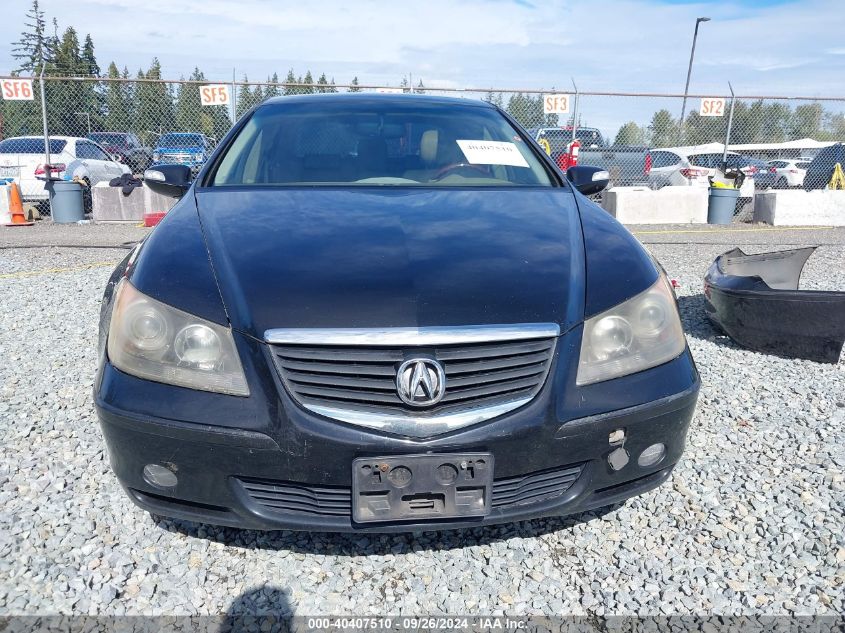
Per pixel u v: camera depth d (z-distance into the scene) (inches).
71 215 507.5
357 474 82.3
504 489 86.5
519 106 549.0
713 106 566.9
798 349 180.1
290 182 126.0
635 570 96.0
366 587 92.1
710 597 90.6
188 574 93.7
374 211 108.8
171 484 86.7
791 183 831.7
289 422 82.1
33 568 93.4
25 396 150.1
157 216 463.8
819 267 321.4
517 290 89.3
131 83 551.2
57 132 625.6
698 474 120.2
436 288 87.9
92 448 127.0
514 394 85.3
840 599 89.7
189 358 84.7
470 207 112.3
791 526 105.0
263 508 86.4
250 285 88.3
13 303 236.1
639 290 93.7
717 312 193.9
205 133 633.0
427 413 82.7
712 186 537.0
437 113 148.7
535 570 95.9
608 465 89.5
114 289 105.8
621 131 641.6
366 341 82.5
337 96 156.2
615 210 538.9
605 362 88.8
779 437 134.1
